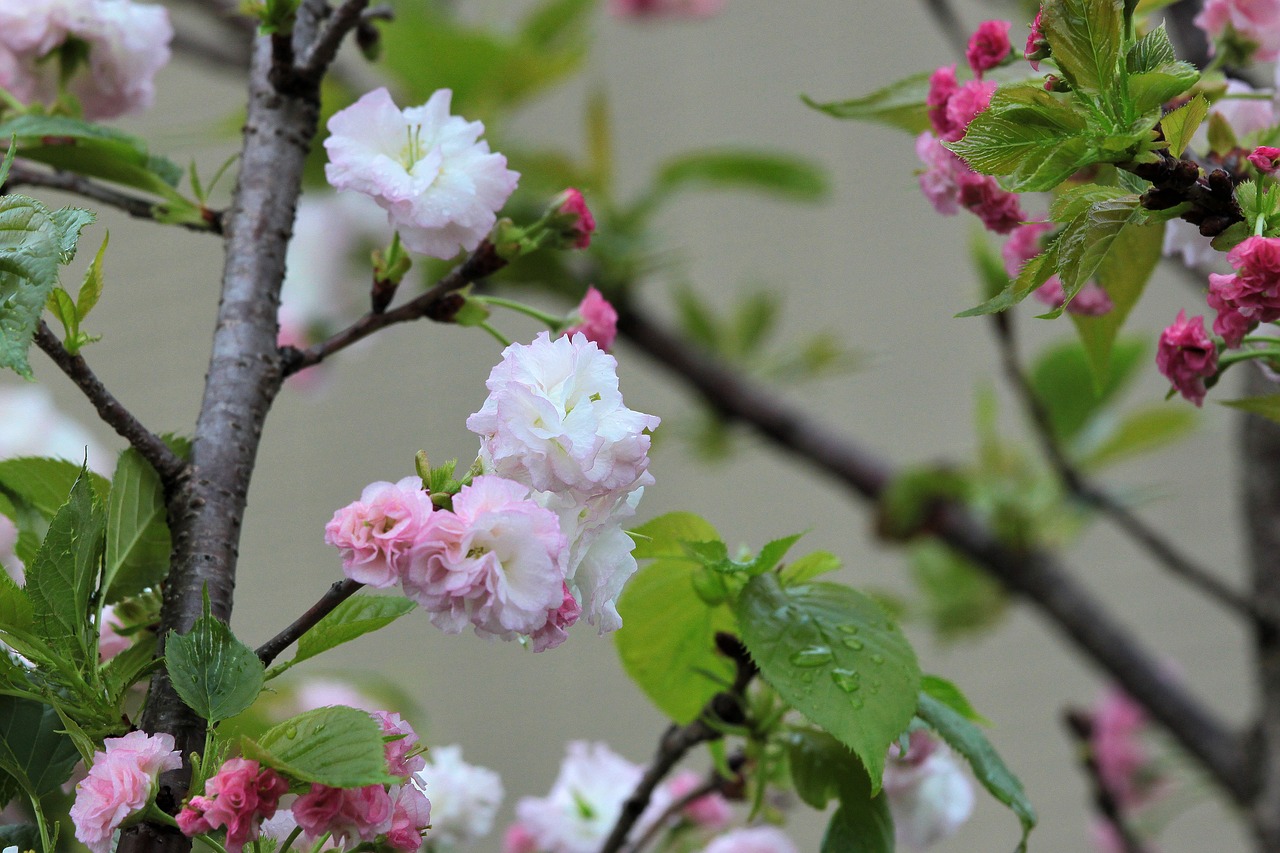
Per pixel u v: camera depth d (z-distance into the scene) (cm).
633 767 251
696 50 684
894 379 679
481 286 358
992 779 230
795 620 228
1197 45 258
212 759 222
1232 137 232
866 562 668
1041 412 318
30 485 230
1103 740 415
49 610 223
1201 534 671
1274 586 308
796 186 393
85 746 222
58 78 241
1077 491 321
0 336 219
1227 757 350
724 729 233
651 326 389
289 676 287
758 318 428
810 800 232
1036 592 382
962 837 639
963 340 682
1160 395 609
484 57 345
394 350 677
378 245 355
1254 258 222
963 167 231
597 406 222
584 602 223
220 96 575
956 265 687
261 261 232
